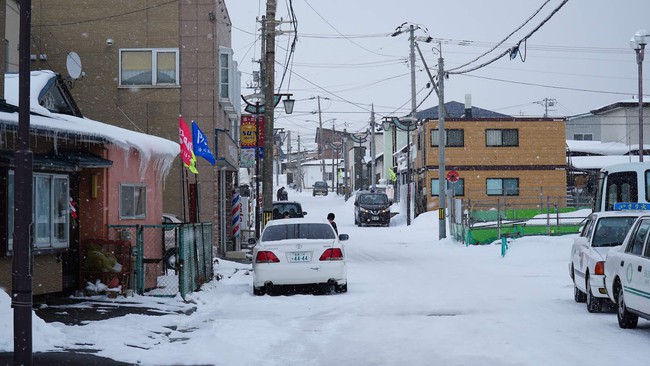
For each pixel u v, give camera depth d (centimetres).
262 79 3881
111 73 2886
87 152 1550
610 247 1409
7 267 1291
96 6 2897
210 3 2908
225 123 3269
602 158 5816
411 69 5053
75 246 1546
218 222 3052
